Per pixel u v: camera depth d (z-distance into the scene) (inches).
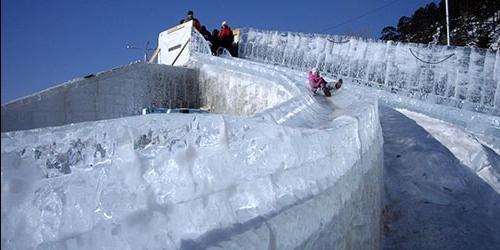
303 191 148.5
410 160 375.9
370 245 233.9
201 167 112.2
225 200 114.0
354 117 252.7
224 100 663.1
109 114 613.9
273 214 123.7
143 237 94.6
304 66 782.5
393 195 336.5
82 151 95.0
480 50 644.7
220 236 104.0
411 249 284.5
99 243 89.4
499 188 351.6
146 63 681.0
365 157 251.0
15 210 81.1
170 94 705.6
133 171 99.0
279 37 826.2
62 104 554.6
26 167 84.7
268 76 569.0
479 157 384.8
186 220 103.3
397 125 459.5
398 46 696.4
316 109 331.6
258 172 130.3
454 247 280.5
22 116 504.1
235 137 125.5
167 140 107.7
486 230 299.4
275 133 141.3
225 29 847.1
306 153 159.3
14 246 79.7
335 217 165.2
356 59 727.7
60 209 88.3
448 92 649.0
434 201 327.6
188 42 808.9
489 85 631.8
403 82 679.1
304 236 132.7
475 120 510.6
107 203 94.1
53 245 85.0
